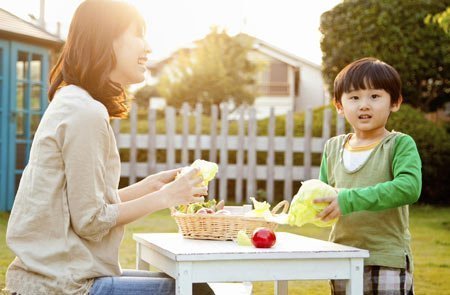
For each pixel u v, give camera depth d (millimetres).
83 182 2312
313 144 9812
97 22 2498
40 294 2299
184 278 2262
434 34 12555
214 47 20859
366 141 2945
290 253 2332
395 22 12352
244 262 2316
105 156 2396
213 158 9938
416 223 7922
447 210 9383
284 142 9836
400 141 2818
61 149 2344
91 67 2486
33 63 8930
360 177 2871
